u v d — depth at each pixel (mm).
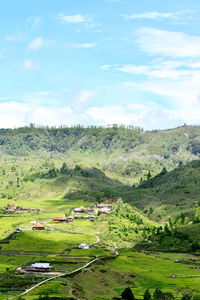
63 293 160125
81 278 192250
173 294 175500
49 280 178875
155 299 162125
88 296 168000
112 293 180375
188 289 185500
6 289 162000
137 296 173125
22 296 150250
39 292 157625
